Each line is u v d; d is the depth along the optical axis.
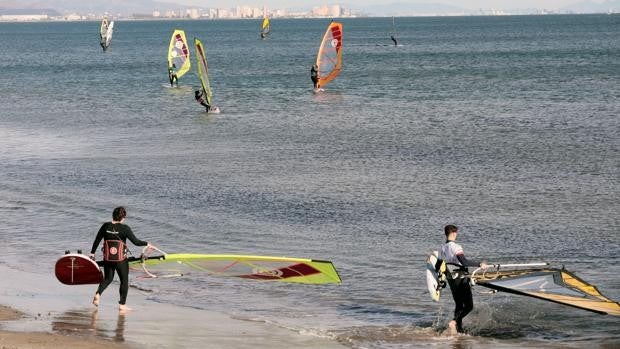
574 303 43.31
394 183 86.12
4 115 162.25
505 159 98.88
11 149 116.44
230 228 68.44
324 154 106.06
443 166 95.19
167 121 146.62
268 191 83.31
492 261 57.25
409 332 43.31
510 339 42.28
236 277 53.81
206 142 119.50
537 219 69.31
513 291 44.66
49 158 107.81
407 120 140.25
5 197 83.62
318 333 42.75
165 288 51.81
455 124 133.12
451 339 42.25
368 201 77.81
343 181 87.62
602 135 116.00
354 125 135.00
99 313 45.66
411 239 63.97
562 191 80.12
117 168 98.94
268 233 66.50
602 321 45.12
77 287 51.84
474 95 182.88
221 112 159.38
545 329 43.94
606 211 71.44
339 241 63.66
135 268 56.16
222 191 83.88
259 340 41.09
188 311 46.69
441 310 47.34
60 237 67.00
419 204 76.12
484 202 76.31
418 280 53.31
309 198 79.56
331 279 48.84
